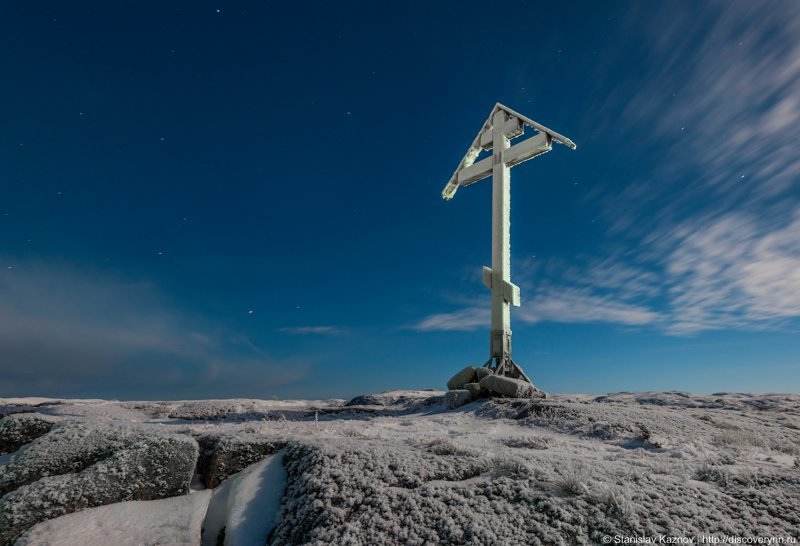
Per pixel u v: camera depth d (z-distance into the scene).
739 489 4.67
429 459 5.41
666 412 12.38
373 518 4.15
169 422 14.55
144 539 4.73
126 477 5.52
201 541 4.92
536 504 4.22
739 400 17.91
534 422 11.95
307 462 5.43
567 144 20.91
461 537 3.79
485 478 4.91
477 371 20.11
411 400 22.98
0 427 7.86
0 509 5.05
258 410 17.19
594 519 3.93
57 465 5.95
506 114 23.88
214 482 6.15
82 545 4.56
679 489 4.55
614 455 6.80
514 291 20.98
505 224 22.27
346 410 17.77
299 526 4.34
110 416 15.19
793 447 8.41
